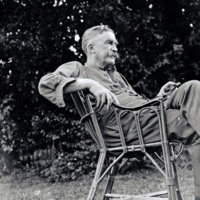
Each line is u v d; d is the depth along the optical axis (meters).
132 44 7.60
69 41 7.37
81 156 7.28
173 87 2.87
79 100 2.77
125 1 7.75
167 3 7.74
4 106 7.69
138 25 7.45
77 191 6.15
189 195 5.01
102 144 2.70
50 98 2.61
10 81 7.70
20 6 7.36
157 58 7.73
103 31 3.14
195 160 2.44
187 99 2.40
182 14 7.78
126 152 2.62
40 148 7.82
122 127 2.69
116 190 5.95
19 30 7.34
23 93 7.72
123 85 3.31
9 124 7.74
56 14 7.30
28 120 7.83
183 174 6.79
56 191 6.25
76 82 2.59
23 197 5.86
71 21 7.31
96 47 3.09
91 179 7.05
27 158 7.93
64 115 7.57
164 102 2.62
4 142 7.77
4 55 7.49
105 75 3.07
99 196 5.50
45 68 7.56
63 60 7.54
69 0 7.25
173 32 7.90
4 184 7.09
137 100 2.85
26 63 7.39
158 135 2.57
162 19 7.85
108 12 7.25
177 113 2.55
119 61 7.43
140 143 2.57
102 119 2.78
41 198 5.73
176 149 7.17
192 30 7.77
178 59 7.91
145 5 7.71
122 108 2.57
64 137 7.53
